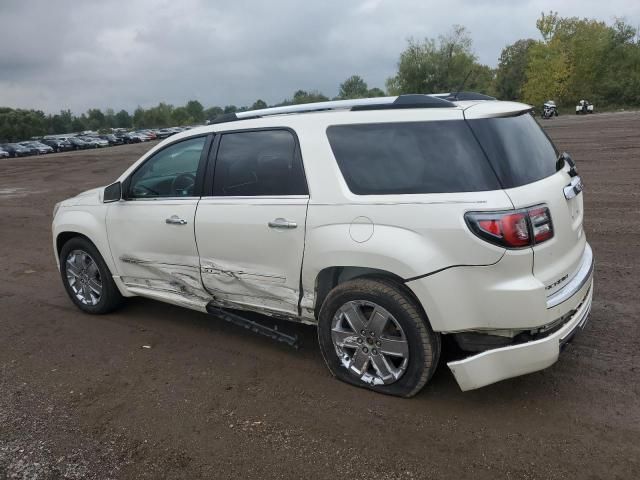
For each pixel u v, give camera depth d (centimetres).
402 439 302
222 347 432
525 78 7750
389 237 313
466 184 302
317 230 339
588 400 327
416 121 325
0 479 284
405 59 6256
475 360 299
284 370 388
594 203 886
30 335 476
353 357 351
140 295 471
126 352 432
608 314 444
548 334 305
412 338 320
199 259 409
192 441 310
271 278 372
